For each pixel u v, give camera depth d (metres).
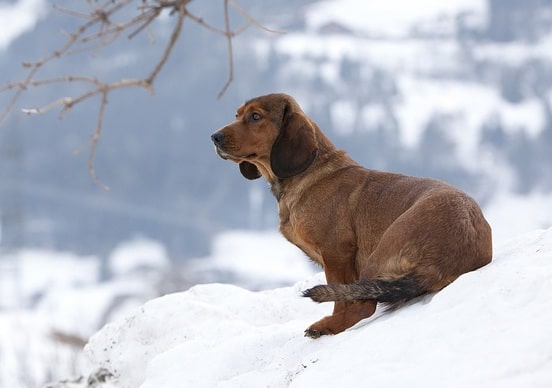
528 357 4.76
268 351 6.69
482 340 5.08
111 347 8.19
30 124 197.38
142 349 7.98
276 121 7.29
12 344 16.48
